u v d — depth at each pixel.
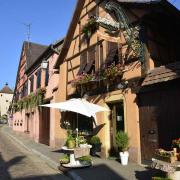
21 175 8.62
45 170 9.59
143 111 9.55
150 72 9.29
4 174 8.71
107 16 11.96
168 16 10.05
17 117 33.34
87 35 13.52
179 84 8.40
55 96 16.67
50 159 11.53
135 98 9.87
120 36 10.73
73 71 14.82
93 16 12.70
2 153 13.62
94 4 13.30
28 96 24.88
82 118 13.70
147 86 9.38
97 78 11.69
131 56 10.23
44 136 18.81
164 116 8.78
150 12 9.55
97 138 11.54
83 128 13.51
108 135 11.48
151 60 9.78
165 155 6.29
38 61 21.84
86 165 9.39
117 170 8.77
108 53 11.73
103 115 11.61
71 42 15.27
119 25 10.02
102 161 10.48
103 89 11.73
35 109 22.06
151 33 10.13
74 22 14.90
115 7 10.05
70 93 14.82
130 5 9.98
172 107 8.55
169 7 9.57
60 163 10.02
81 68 13.77
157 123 9.00
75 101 10.49
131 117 9.95
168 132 8.60
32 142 20.03
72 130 14.50
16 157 12.42
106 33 11.38
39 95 20.34
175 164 5.92
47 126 18.30
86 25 13.00
